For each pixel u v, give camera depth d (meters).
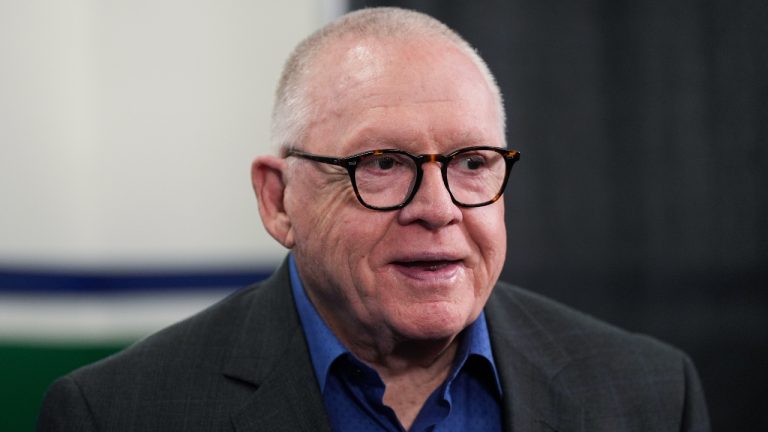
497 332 1.85
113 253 3.24
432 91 1.58
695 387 1.95
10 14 3.12
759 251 3.76
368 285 1.59
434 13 3.62
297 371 1.71
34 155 3.16
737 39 3.73
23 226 3.18
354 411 1.73
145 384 1.72
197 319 1.88
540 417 1.75
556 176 3.74
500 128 1.71
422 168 1.56
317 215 1.63
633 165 3.75
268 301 1.85
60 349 3.23
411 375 1.74
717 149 3.75
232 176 3.32
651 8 3.72
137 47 3.21
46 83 3.14
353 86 1.59
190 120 3.27
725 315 3.77
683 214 3.77
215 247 3.31
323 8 3.46
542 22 3.71
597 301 3.76
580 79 3.73
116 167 3.22
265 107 3.33
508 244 3.73
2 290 3.19
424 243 1.56
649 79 3.73
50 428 1.71
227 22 3.28
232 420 1.67
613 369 1.89
